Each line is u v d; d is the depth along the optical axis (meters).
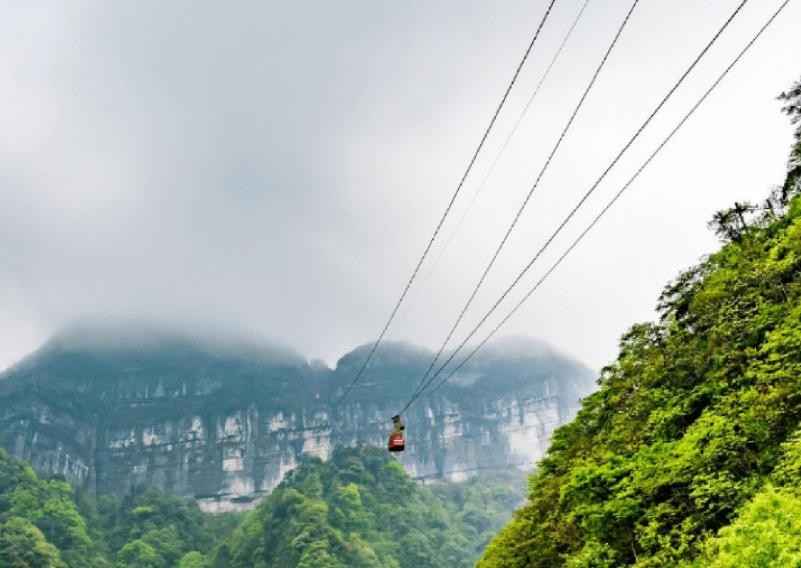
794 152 54.97
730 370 40.09
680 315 57.06
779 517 19.56
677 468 32.03
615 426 52.16
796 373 31.72
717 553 24.52
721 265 57.97
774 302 44.31
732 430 31.39
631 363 60.25
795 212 52.25
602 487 37.22
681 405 42.56
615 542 37.19
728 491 29.22
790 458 26.27
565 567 42.34
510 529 57.78
